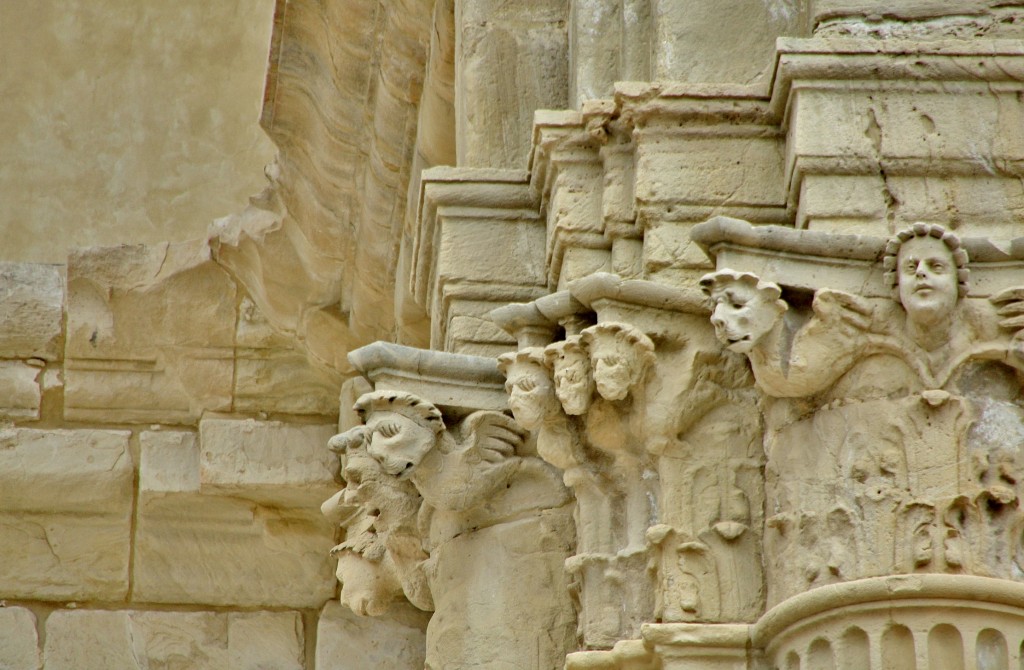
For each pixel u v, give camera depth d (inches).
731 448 658.8
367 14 926.4
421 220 815.7
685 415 657.0
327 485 1115.9
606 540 673.0
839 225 640.4
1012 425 596.7
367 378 727.7
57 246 1247.5
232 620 1139.3
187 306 1137.4
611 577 662.5
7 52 1266.0
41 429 1141.1
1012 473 592.1
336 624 1128.2
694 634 623.8
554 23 829.2
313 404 1133.7
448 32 869.2
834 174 647.1
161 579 1141.7
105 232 1251.2
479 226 793.6
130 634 1136.2
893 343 607.2
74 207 1253.1
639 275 703.1
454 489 717.9
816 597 589.0
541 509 724.0
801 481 613.6
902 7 680.4
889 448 600.4
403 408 711.1
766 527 634.8
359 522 823.7
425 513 741.9
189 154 1258.6
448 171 795.4
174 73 1262.3
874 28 679.7
